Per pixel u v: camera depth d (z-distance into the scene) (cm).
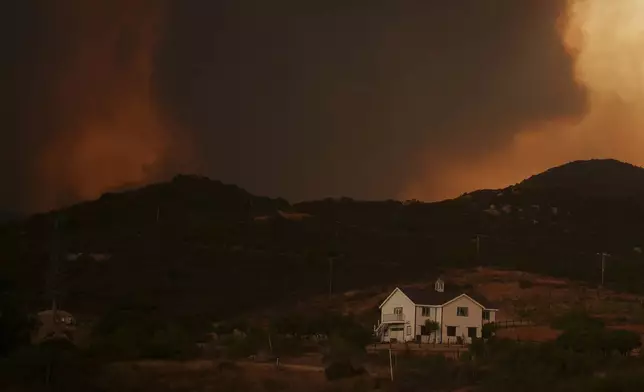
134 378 4362
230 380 4394
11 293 7219
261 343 6028
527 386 4050
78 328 6981
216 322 8156
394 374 4419
